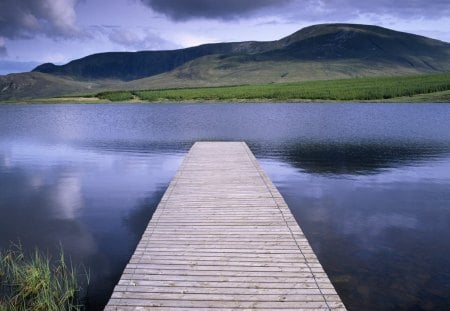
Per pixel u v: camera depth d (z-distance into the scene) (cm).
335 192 1516
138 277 675
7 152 2488
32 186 1644
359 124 3816
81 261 943
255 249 782
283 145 2645
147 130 3566
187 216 970
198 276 678
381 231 1119
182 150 2498
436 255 958
